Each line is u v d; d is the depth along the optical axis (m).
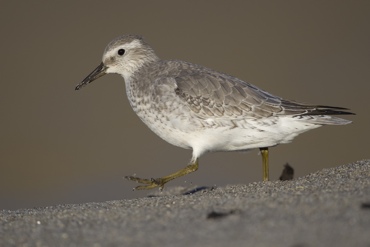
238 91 10.27
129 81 11.17
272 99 10.27
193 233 6.65
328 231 6.24
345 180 8.73
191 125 10.23
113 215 7.77
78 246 6.74
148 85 10.61
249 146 10.48
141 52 11.23
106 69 11.46
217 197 8.43
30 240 7.10
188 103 10.19
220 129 10.22
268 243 6.12
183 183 14.79
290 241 6.11
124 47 11.23
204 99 10.18
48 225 7.61
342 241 5.97
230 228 6.64
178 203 8.20
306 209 7.03
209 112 10.16
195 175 15.30
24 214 8.38
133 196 14.36
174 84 10.32
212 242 6.32
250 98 10.21
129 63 11.23
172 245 6.38
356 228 6.25
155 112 10.47
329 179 8.95
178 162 16.12
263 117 10.16
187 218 7.24
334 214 6.74
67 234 7.17
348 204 7.07
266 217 6.88
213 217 7.12
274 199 7.72
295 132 10.29
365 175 8.98
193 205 7.95
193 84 10.28
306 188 8.41
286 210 7.08
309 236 6.18
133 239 6.70
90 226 7.39
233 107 10.16
